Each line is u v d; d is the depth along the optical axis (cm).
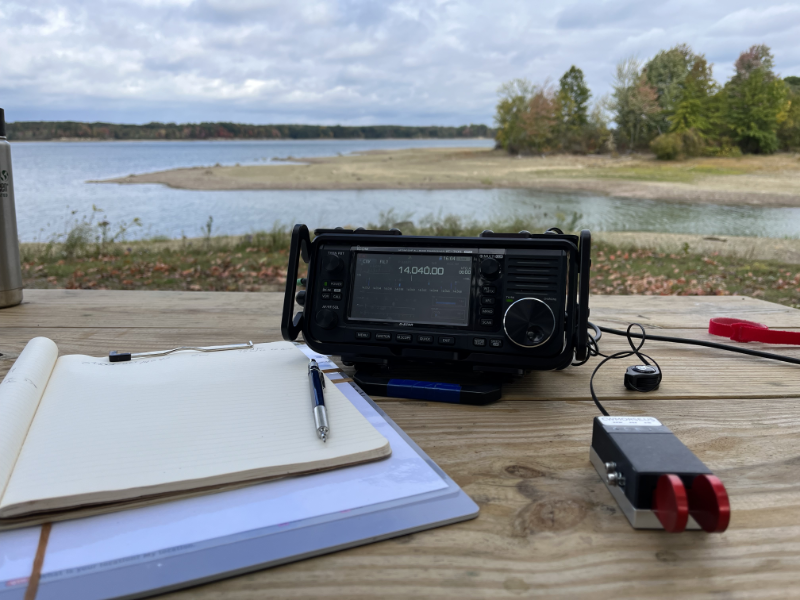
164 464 50
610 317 124
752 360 95
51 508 44
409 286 79
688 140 4022
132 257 702
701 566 41
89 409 61
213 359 80
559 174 3164
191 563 40
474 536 45
